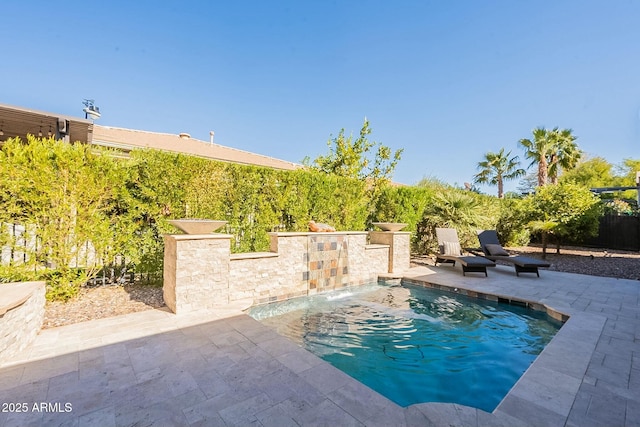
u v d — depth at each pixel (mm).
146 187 6355
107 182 5891
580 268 10148
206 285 5391
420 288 8062
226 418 2549
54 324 4598
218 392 2910
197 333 4316
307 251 7184
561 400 2854
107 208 6043
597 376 3277
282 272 6758
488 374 3805
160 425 2465
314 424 2486
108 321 4738
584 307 5734
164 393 2889
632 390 3020
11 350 3549
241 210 7492
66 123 8164
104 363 3443
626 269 9906
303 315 5910
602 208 14133
